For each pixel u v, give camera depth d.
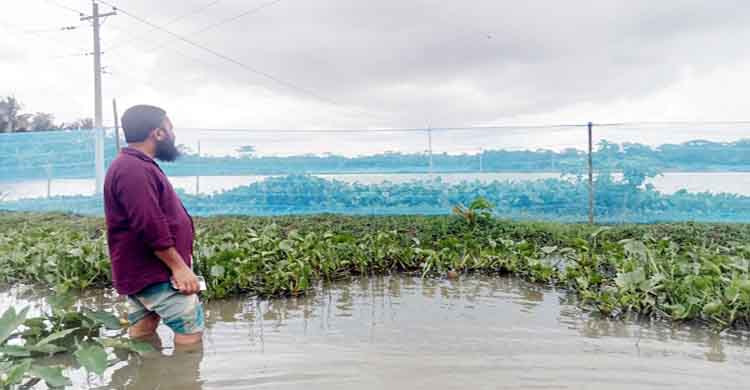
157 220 3.46
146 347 3.45
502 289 5.52
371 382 3.01
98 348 3.15
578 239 6.12
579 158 10.48
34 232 7.95
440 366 3.26
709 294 4.38
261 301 5.02
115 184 3.52
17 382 2.78
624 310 4.59
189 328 3.66
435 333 3.95
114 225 3.57
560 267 6.34
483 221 8.90
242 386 2.98
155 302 3.61
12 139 13.93
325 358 3.41
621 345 3.69
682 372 3.19
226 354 3.50
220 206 12.12
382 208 11.71
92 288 5.57
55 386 2.87
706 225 8.85
